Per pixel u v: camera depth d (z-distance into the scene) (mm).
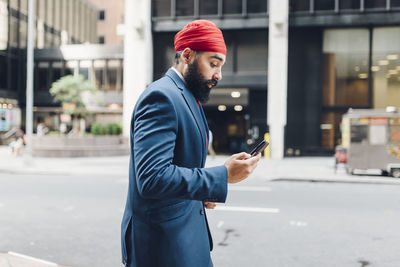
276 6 18125
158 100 1273
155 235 1376
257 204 7336
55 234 5238
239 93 22000
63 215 6379
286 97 19188
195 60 1392
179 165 1340
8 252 4434
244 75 19453
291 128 19344
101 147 19734
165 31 20062
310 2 18375
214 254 4426
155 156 1201
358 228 5570
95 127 21375
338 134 19172
